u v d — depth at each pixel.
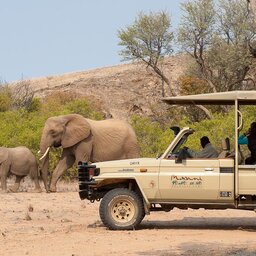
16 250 12.46
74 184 29.53
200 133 29.39
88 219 17.23
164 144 30.83
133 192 15.05
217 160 14.71
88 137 25.83
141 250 12.31
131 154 26.67
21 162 25.72
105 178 14.98
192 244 13.00
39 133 30.53
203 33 46.84
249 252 12.05
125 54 49.88
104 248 12.56
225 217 17.91
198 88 48.03
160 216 18.06
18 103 46.25
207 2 46.81
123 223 15.01
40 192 25.77
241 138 15.09
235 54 45.66
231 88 47.38
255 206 14.71
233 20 46.28
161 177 14.82
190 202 14.83
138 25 49.44
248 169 14.59
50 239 13.76
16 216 17.77
